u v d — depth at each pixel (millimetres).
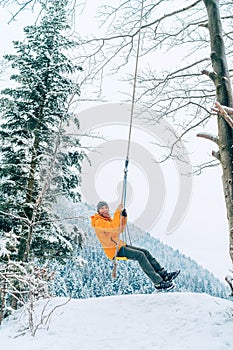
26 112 10914
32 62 11766
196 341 4645
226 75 5926
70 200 10664
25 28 11773
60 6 7426
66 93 10781
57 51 11602
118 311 5973
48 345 5078
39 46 11742
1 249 7691
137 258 5891
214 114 6207
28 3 6609
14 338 5602
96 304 6383
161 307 5902
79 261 10453
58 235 10258
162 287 5871
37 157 10172
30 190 10344
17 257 9914
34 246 10320
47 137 10578
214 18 6285
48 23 11695
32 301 6117
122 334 5180
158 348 4621
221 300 5973
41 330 5684
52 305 6703
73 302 6719
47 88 11320
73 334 5367
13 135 10906
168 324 5285
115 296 6699
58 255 10508
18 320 6488
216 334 4777
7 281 6773
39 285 6988
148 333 5109
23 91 11273
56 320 5957
